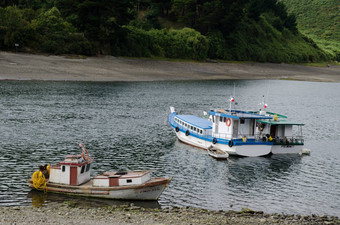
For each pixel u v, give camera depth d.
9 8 129.62
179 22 186.62
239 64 180.38
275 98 105.00
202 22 181.00
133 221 24.19
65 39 130.88
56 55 127.00
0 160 40.16
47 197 30.70
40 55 123.12
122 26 155.12
